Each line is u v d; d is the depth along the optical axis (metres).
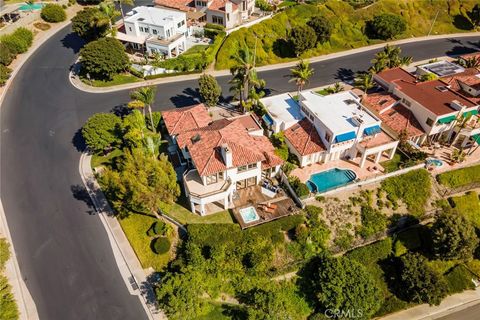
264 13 101.12
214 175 49.47
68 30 99.31
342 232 50.31
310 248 48.19
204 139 51.72
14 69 82.38
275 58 88.94
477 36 102.88
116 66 75.75
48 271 46.00
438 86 66.88
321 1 103.38
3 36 85.38
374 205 53.34
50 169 59.00
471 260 52.06
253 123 59.34
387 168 57.50
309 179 55.38
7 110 70.31
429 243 50.44
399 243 50.97
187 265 45.56
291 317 44.72
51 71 81.94
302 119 61.16
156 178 44.94
